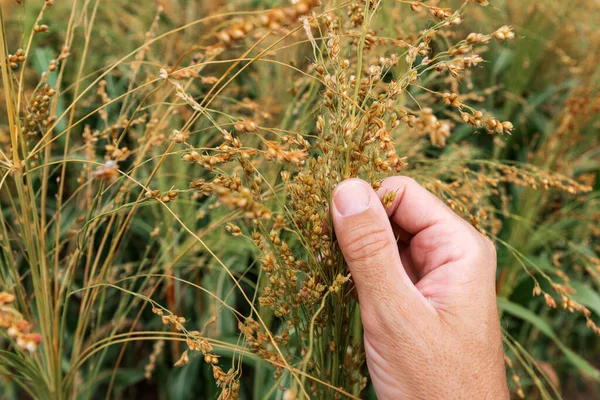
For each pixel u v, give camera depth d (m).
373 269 0.29
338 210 0.28
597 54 0.71
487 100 0.76
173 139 0.27
